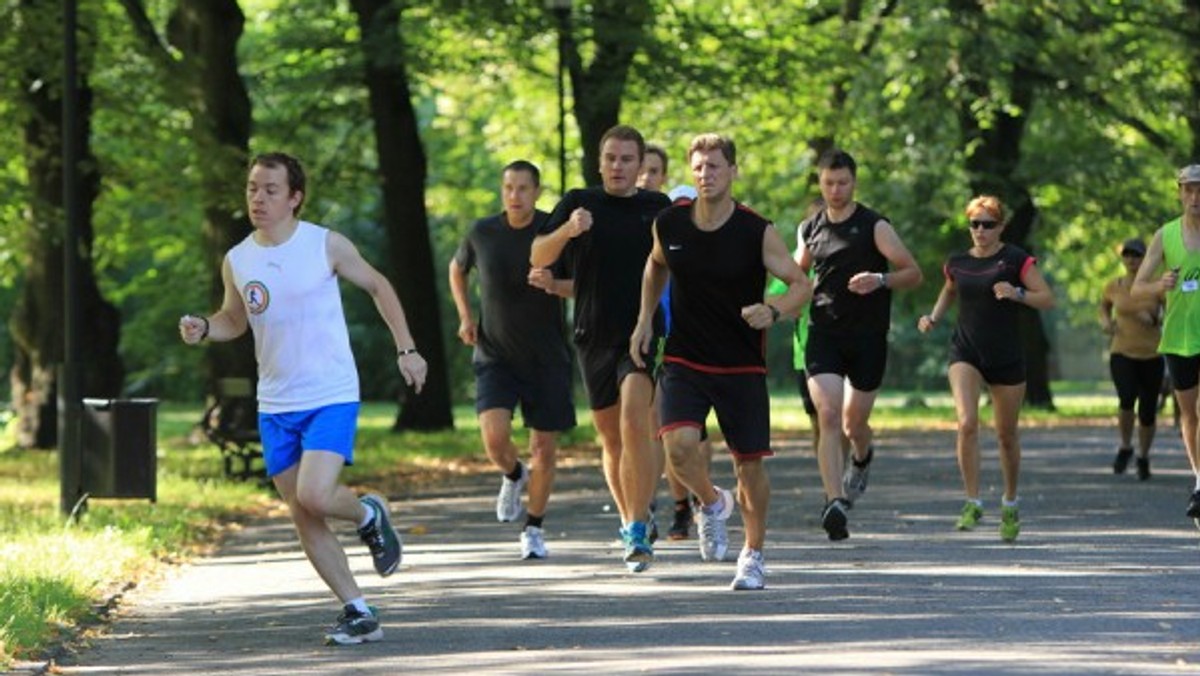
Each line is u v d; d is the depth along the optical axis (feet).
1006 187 277.03
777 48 229.25
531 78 285.84
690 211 80.23
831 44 234.38
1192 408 104.63
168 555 105.29
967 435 106.93
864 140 267.59
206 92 200.13
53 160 202.59
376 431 238.27
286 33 245.04
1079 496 133.28
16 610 74.79
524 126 308.60
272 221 70.49
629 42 217.36
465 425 275.18
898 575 87.10
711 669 61.57
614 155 88.48
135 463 120.16
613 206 89.04
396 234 231.71
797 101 240.94
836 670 60.70
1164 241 104.63
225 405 210.59
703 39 230.27
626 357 88.69
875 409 317.83
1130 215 286.46
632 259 88.79
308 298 70.38
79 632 76.84
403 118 231.30
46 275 208.85
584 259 89.25
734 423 81.30
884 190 283.18
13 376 217.36
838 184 102.22
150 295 346.33
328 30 242.37
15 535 110.32
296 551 107.34
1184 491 137.69
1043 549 98.37
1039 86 270.67
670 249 80.12
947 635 68.49
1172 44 269.03
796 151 288.92
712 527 93.50
